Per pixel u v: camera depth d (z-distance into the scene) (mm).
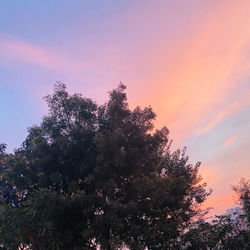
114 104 19203
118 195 17828
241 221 15797
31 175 18641
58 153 18688
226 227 15562
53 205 14680
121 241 15742
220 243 15633
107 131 19188
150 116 19125
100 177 17188
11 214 15633
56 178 17453
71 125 19594
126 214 15617
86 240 16438
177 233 15836
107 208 16219
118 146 17469
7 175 18734
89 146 18938
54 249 15609
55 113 19641
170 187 17438
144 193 16859
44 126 19422
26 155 21141
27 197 20203
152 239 15352
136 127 18688
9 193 21172
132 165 17906
